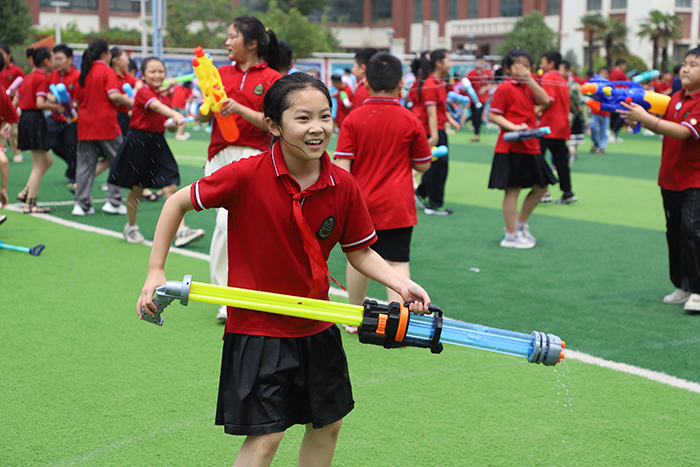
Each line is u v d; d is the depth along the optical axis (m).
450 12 52.75
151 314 2.31
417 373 4.05
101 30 41.09
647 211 9.84
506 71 7.36
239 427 2.27
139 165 7.04
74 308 5.09
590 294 5.74
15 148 13.85
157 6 14.80
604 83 5.25
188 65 22.16
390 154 4.43
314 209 2.36
